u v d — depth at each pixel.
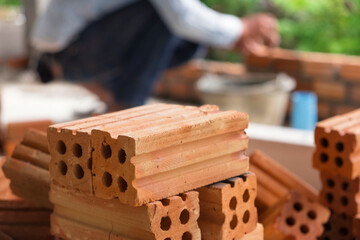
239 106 4.64
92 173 1.08
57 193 1.17
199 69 5.75
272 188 1.64
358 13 7.34
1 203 1.50
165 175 1.06
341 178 1.53
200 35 3.74
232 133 1.18
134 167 1.00
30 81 5.48
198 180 1.12
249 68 5.56
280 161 2.22
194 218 1.11
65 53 3.93
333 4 7.31
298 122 4.81
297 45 7.61
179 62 4.23
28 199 1.42
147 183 1.03
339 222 1.55
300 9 7.39
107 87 3.97
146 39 3.79
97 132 1.05
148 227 1.04
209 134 1.12
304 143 2.17
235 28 3.86
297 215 1.50
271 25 3.99
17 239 1.49
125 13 3.74
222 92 4.64
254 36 3.92
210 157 1.13
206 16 3.71
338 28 7.40
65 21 3.77
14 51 5.99
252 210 1.23
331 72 5.13
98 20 3.79
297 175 2.20
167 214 1.06
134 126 1.08
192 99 5.88
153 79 3.92
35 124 2.18
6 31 5.93
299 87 5.32
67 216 1.18
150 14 3.73
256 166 1.69
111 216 1.10
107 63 3.84
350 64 5.01
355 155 1.45
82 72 3.93
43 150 1.39
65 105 4.66
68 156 1.11
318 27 7.44
